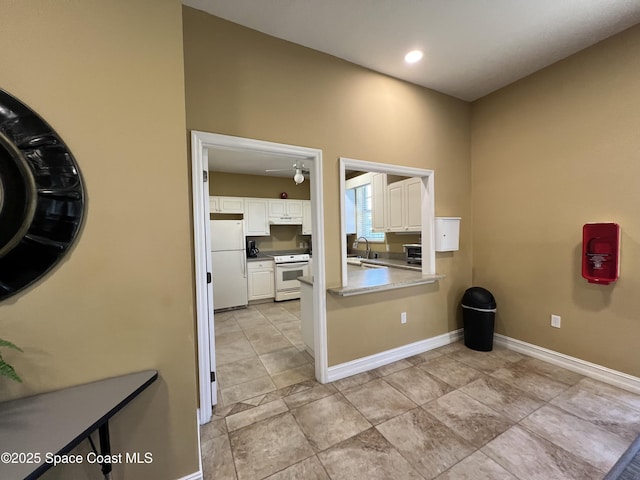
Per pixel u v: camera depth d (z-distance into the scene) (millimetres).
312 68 2225
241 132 1948
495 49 2277
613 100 2150
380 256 5074
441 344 3072
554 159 2523
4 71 1015
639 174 2045
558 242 2525
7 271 1026
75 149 1123
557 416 1853
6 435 854
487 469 1455
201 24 1816
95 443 1213
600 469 1436
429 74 2631
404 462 1516
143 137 1243
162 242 1291
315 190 2285
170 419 1332
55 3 1086
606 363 2250
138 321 1252
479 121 3154
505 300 2973
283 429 1803
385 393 2176
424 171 2871
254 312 4660
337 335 2406
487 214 3117
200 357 1860
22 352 1023
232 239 4801
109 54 1176
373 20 1920
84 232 1148
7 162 1018
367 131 2508
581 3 1791
